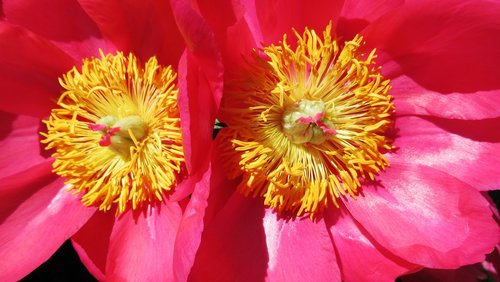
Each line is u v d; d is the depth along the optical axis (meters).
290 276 0.21
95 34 0.22
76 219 0.21
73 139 0.22
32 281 0.23
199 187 0.18
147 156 0.21
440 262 0.19
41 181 0.22
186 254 0.17
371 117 0.22
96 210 0.21
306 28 0.21
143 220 0.21
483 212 0.20
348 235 0.22
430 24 0.20
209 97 0.18
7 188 0.22
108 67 0.21
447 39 0.21
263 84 0.21
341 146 0.22
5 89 0.22
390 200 0.22
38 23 0.22
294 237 0.21
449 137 0.22
